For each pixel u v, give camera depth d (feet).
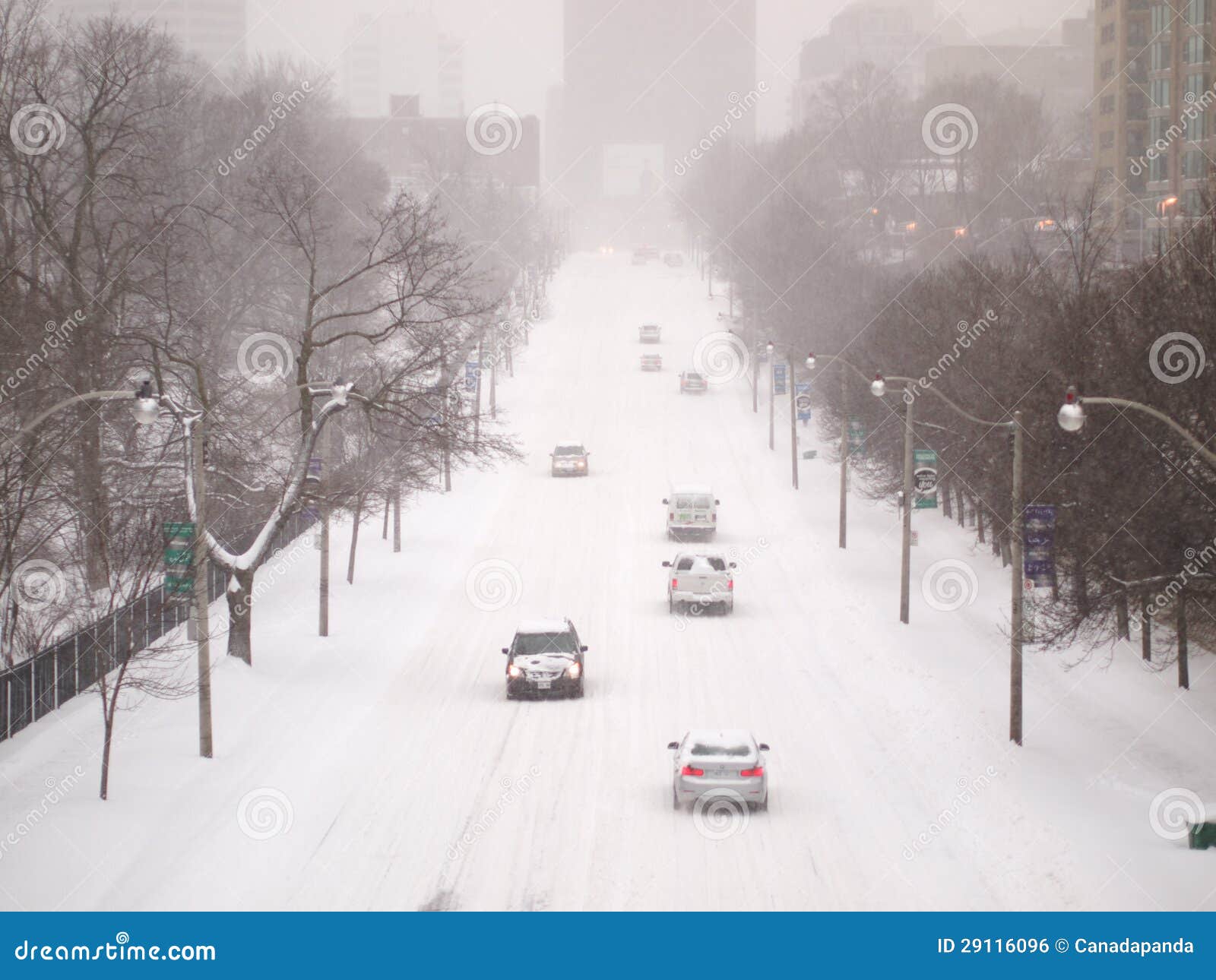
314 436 258.37
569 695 243.81
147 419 153.99
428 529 440.86
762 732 217.77
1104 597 221.25
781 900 140.56
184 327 375.25
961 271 418.10
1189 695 237.04
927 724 221.25
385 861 153.89
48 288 322.14
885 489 410.52
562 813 172.55
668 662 273.75
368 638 294.46
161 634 271.28
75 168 375.86
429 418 276.21
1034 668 262.26
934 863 152.35
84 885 146.30
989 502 329.11
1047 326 287.69
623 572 376.27
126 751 197.57
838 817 170.30
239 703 229.25
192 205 398.83
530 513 469.98
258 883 147.43
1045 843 158.30
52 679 220.84
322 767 195.11
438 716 229.25
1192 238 243.81
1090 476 223.51
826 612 320.50
